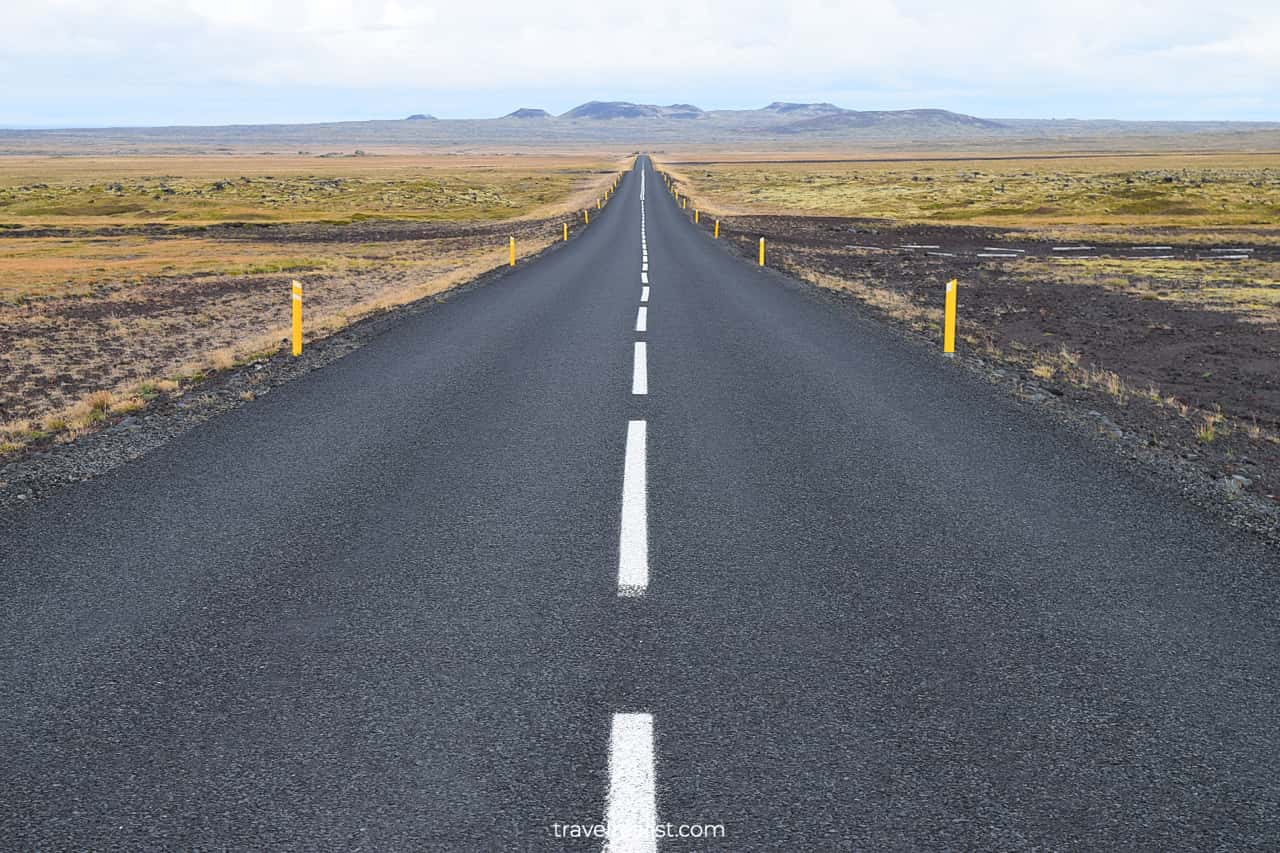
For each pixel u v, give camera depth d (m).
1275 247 42.72
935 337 15.69
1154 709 3.77
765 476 7.17
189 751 3.47
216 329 21.31
